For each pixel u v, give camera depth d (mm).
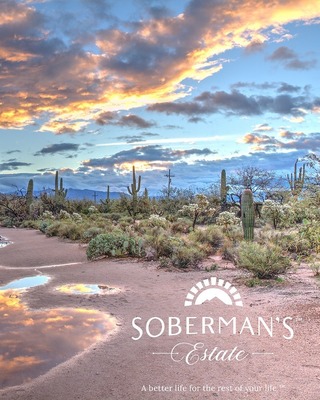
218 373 4766
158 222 23656
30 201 44719
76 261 14547
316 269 10023
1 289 10031
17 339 6211
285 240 12742
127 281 10578
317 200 8594
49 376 4863
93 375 4852
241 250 11734
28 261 14914
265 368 4844
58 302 8539
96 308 7977
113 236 15086
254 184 27859
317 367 4797
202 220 29234
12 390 4523
